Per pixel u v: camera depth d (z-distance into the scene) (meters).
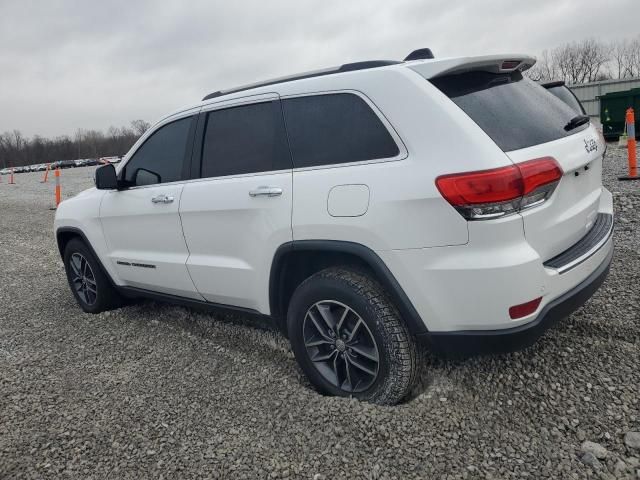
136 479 2.37
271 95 3.18
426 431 2.49
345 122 2.81
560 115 2.98
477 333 2.45
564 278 2.55
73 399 3.14
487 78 2.80
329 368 2.98
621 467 2.20
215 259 3.45
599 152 3.04
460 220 2.36
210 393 3.08
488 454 2.33
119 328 4.35
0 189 23.30
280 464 2.37
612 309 3.54
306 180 2.86
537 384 2.84
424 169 2.46
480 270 2.34
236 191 3.21
